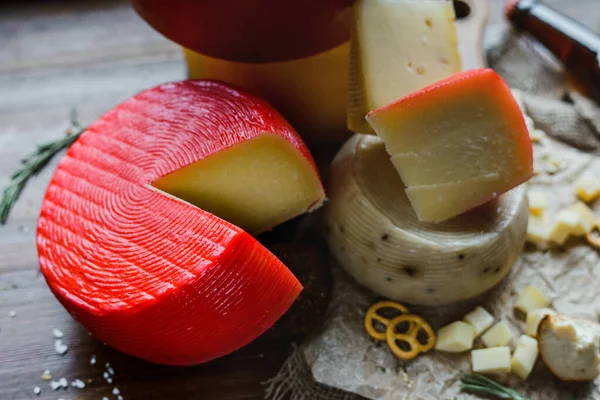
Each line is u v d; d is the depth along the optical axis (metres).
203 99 0.58
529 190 0.65
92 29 0.78
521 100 0.69
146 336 0.51
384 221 0.55
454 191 0.53
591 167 0.66
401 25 0.56
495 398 0.55
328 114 0.66
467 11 0.72
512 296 0.60
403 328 0.58
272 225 0.59
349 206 0.57
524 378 0.56
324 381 0.55
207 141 0.55
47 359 0.58
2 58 0.75
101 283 0.51
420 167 0.53
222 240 0.50
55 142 0.68
